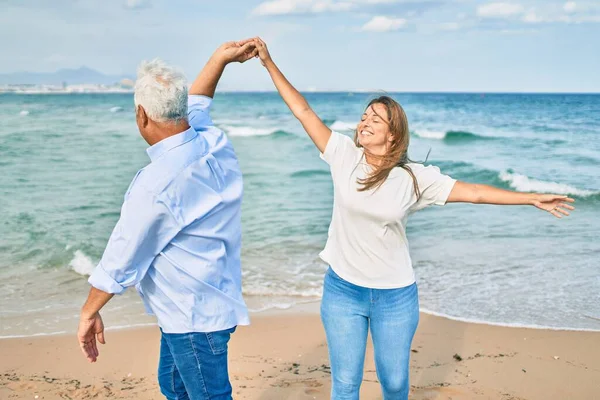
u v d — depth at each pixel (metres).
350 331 2.94
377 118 2.86
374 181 2.80
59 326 5.50
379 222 2.83
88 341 2.49
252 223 9.70
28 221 9.52
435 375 4.42
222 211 2.51
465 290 6.52
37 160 16.06
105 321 5.62
